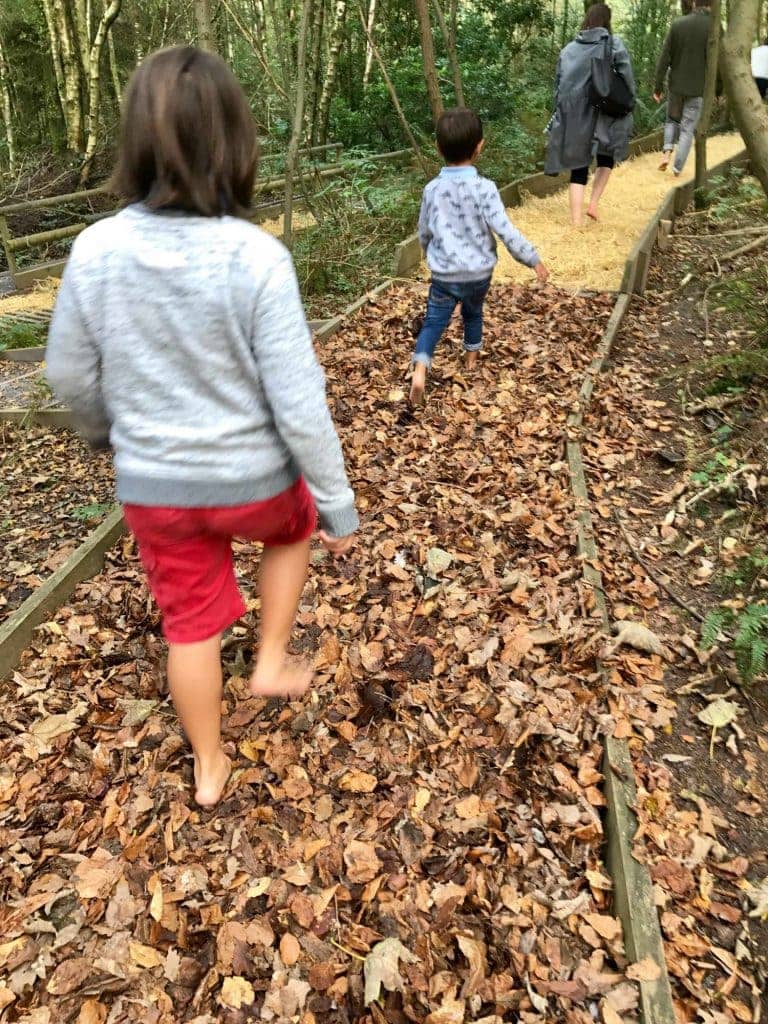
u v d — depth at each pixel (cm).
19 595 329
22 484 428
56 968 189
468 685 265
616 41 688
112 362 159
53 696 265
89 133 1140
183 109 148
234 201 159
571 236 732
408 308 585
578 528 335
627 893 196
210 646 193
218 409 161
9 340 663
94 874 209
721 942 193
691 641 281
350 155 968
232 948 193
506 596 301
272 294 152
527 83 1305
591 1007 179
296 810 226
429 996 183
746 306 502
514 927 196
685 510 354
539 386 460
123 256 153
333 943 195
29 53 1438
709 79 788
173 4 1361
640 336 534
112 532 336
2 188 1088
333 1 1188
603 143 723
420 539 338
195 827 222
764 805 227
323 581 315
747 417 417
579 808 224
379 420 433
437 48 1151
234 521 170
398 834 219
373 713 257
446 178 426
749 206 754
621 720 247
